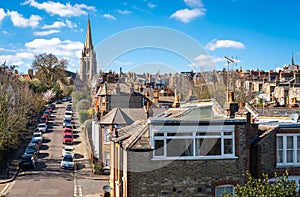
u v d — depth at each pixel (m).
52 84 80.69
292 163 17.91
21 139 48.19
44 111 68.38
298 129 17.97
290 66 98.81
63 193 25.81
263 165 17.52
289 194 11.85
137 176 16.11
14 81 49.03
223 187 16.98
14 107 46.69
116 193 19.14
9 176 31.81
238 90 58.44
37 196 25.06
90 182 28.48
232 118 17.50
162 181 16.33
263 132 18.53
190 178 16.59
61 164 35.41
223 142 17.09
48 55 83.00
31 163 34.84
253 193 11.90
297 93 66.25
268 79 80.94
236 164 17.09
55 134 53.94
